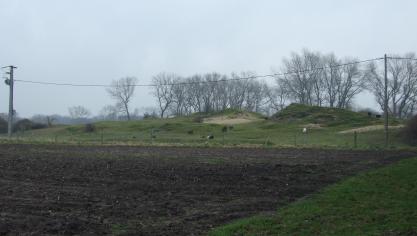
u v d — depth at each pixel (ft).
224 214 41.27
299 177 64.95
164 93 459.73
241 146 147.13
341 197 47.55
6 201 46.60
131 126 289.94
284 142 170.30
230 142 169.68
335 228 35.35
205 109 452.35
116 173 69.51
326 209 42.04
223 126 262.47
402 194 48.70
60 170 73.20
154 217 40.06
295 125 256.11
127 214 41.09
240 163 85.46
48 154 107.76
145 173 69.51
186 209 43.52
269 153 115.96
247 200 48.08
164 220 38.93
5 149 125.39
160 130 264.31
